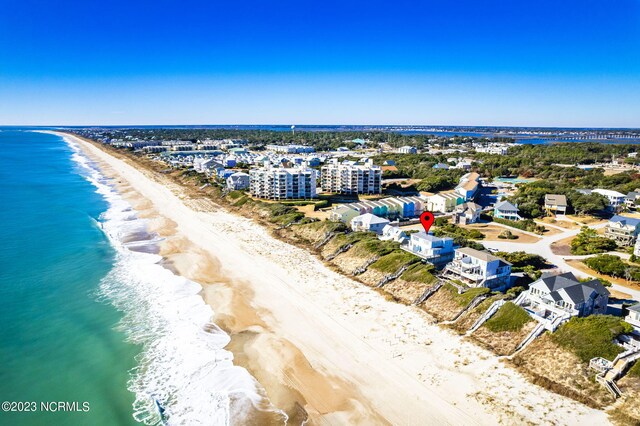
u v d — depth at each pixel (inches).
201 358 1908.2
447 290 2342.5
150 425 1509.6
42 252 3235.7
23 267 2918.3
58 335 2073.1
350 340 2042.3
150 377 1772.9
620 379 1588.3
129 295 2532.0
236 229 4008.4
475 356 1862.7
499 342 1927.9
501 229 4050.2
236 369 1831.9
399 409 1585.9
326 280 2765.7
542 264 2982.3
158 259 3149.6
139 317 2269.9
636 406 1475.1
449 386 1691.7
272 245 3516.2
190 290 2618.1
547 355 1771.7
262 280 2780.5
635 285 2620.6
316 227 3703.3
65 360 1875.0
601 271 2805.1
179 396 1660.9
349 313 2305.6
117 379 1755.7
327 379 1764.3
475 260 2481.5
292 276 2839.6
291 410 1590.8
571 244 3499.0
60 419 1524.4
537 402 1572.3
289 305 2418.8
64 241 3518.7
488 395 1626.5
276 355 1927.9
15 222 4072.3
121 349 1969.7
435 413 1557.6
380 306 2368.4
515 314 2003.0
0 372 1781.5
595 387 1587.1
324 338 2068.2
